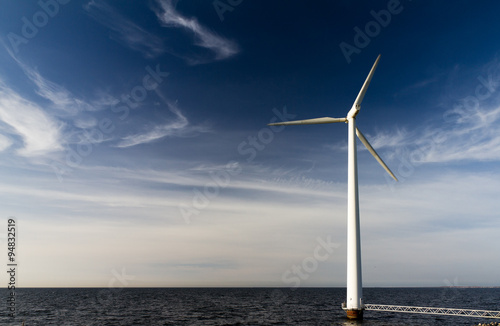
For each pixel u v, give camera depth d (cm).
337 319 6159
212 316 6794
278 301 11988
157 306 9431
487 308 9488
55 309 8475
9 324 5788
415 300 13800
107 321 6091
